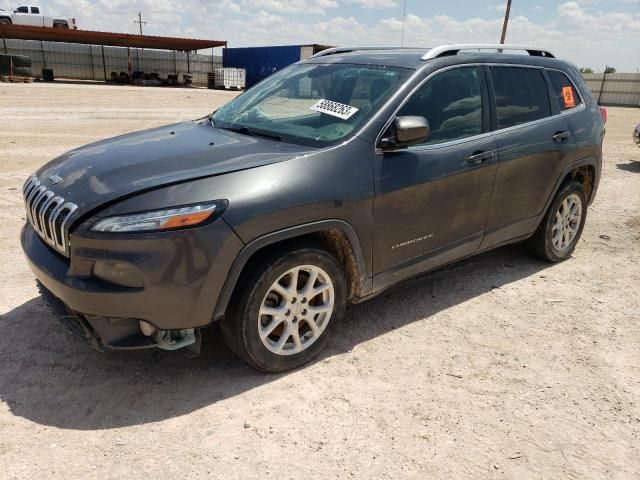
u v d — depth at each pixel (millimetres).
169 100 23312
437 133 3693
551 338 3803
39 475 2395
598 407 3057
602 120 5207
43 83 32656
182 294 2684
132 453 2557
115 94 25609
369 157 3283
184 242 2627
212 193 2734
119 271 2623
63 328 3627
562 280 4812
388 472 2514
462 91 3887
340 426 2811
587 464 2621
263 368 3133
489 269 5000
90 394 2982
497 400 3082
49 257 2908
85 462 2486
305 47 35438
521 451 2686
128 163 3029
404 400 3045
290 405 2955
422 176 3525
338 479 2457
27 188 3301
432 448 2680
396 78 3623
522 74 4422
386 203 3367
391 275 3607
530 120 4398
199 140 3471
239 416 2850
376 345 3615
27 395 2949
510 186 4230
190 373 3209
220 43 41719
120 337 2752
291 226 2934
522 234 4629
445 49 3861
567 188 4871
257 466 2512
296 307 3158
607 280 4844
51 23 38250
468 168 3816
